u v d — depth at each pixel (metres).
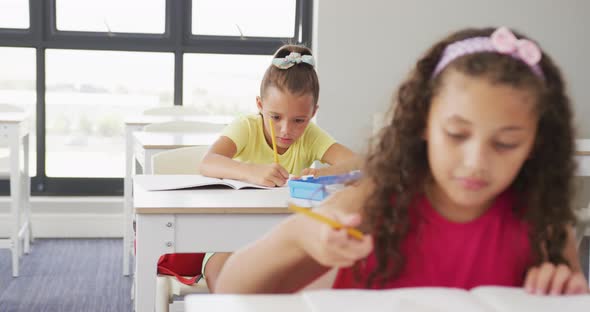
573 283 0.74
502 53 0.74
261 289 0.79
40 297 3.04
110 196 4.22
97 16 4.11
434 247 0.82
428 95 0.76
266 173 1.91
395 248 0.81
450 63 0.75
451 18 4.14
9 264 3.54
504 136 0.70
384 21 4.10
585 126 4.26
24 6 4.05
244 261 0.79
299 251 0.76
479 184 0.70
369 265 0.83
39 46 4.05
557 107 0.77
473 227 0.82
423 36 4.12
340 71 4.09
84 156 4.19
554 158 0.80
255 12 4.23
